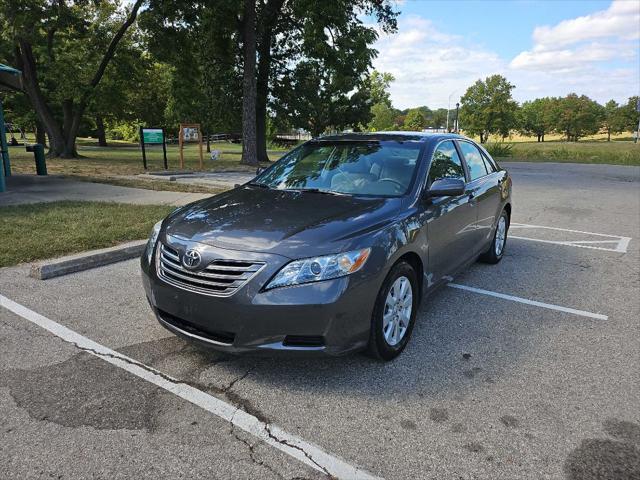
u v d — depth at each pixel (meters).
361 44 21.42
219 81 25.08
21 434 2.57
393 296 3.37
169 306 3.14
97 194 10.17
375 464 2.39
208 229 3.22
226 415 2.76
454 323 4.14
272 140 42.94
